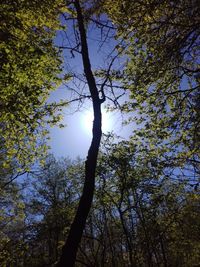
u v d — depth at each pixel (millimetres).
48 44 14484
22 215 26078
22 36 14078
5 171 22891
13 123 14852
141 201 24062
